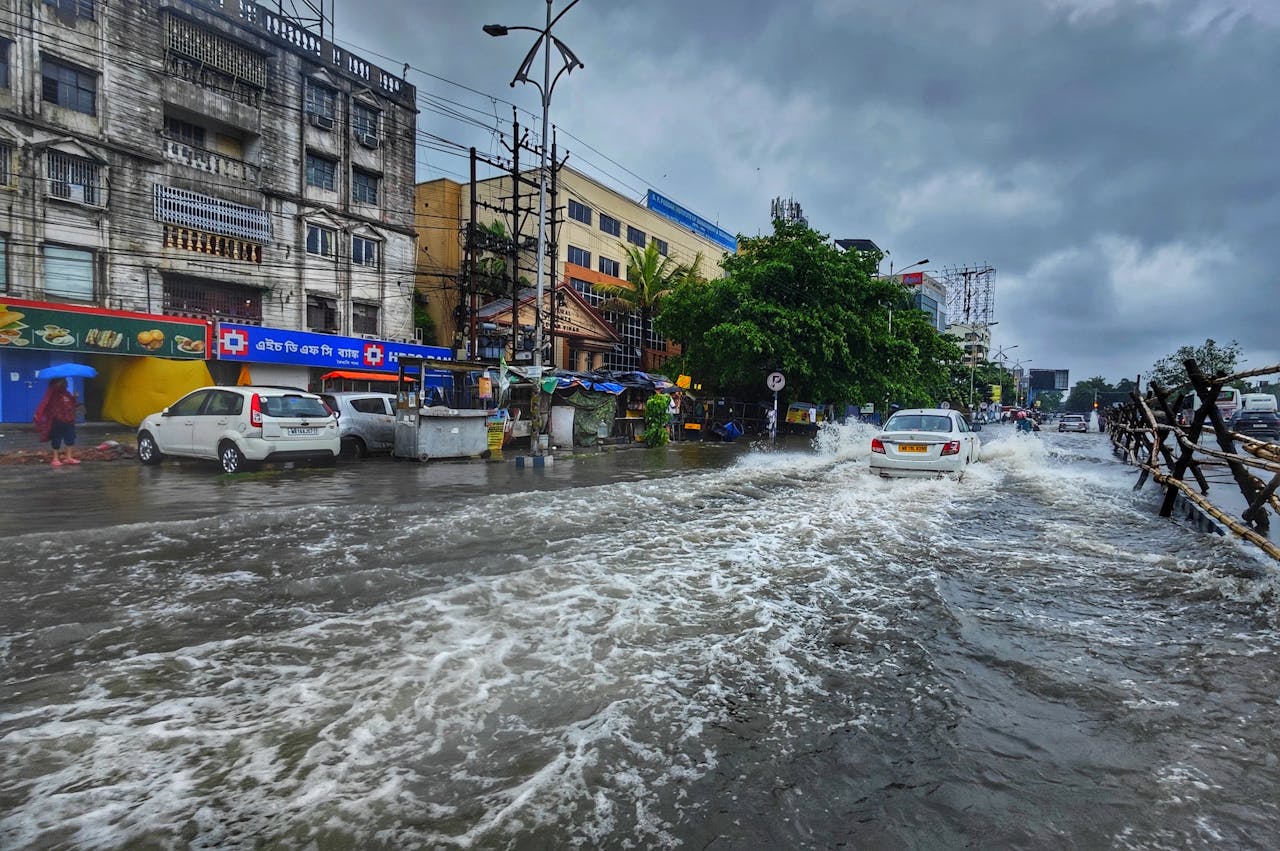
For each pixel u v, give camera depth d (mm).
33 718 2594
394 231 25797
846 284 29734
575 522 6922
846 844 2049
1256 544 5531
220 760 2326
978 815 2213
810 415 29766
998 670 3391
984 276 96188
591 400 19531
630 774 2348
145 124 18859
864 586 4820
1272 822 2207
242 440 10445
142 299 18906
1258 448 5844
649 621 3859
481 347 27484
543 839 1995
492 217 34125
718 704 2904
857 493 9734
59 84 17406
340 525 6586
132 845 1906
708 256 47156
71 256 17594
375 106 25016
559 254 34375
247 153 21578
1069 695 3117
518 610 3965
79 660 3182
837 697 3029
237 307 21312
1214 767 2535
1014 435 26141
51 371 11203
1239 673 3404
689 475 12031
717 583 4746
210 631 3576
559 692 2918
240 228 20891
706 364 31219
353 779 2240
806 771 2430
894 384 32062
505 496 8695
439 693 2852
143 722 2572
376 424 14203
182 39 19656
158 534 6035
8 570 4805
